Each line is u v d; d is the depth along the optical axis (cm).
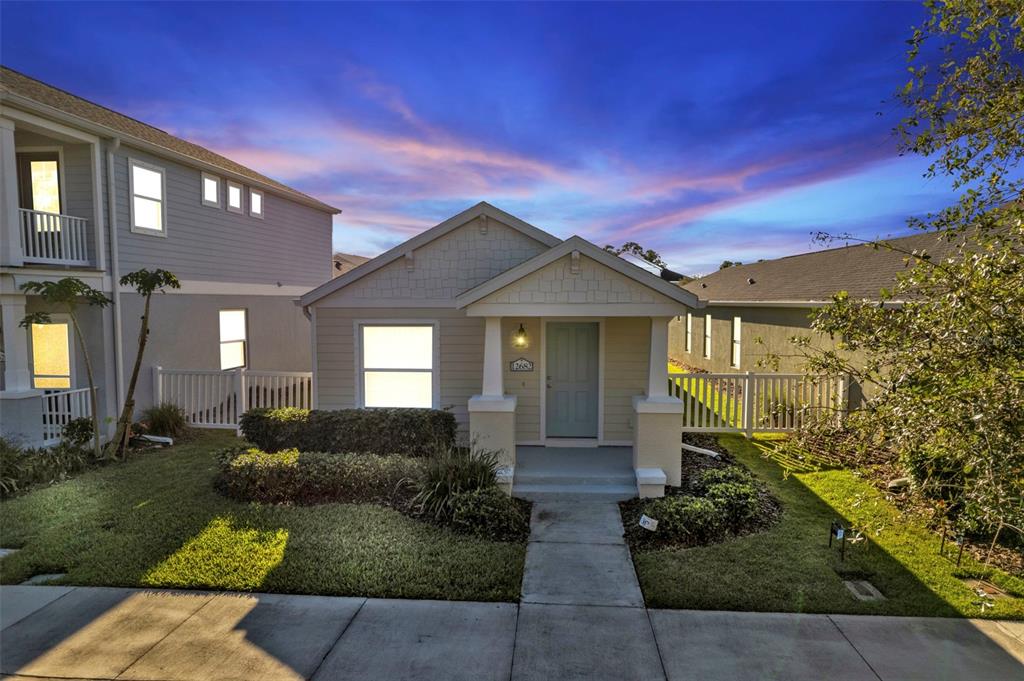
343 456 829
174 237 1308
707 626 461
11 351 948
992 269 416
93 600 502
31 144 1106
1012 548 591
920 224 492
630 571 563
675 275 1064
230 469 779
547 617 477
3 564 566
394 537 632
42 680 392
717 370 2123
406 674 400
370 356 1088
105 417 1109
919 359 446
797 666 406
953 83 460
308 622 468
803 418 639
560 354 1011
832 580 533
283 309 1784
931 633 447
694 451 995
